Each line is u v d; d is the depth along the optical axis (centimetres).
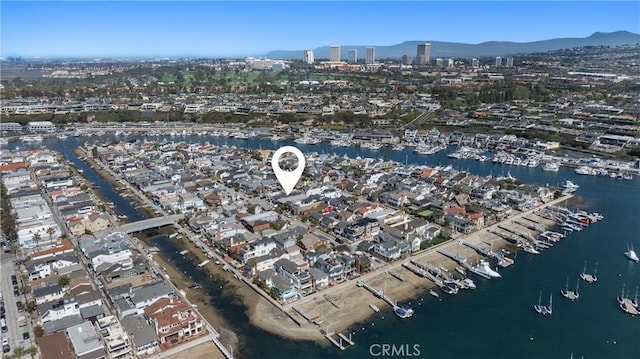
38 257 13238
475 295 12200
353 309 11512
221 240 14675
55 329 10075
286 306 11500
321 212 17350
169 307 10594
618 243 15362
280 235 15012
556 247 15075
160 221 16800
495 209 17662
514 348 10162
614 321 11050
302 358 9794
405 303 11806
